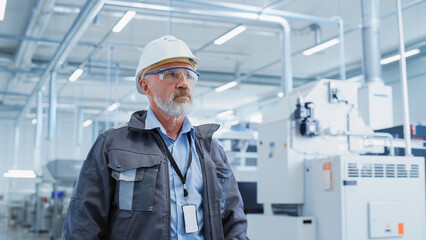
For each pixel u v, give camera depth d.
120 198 1.33
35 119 9.96
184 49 1.44
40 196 9.48
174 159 1.43
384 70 8.60
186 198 1.40
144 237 1.31
